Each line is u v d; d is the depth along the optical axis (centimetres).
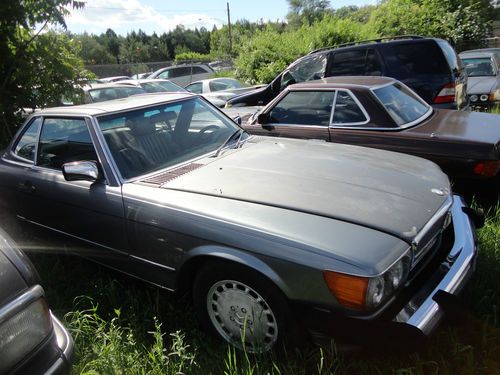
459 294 231
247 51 1831
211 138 361
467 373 229
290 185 268
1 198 396
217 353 246
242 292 237
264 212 239
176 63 3244
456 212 283
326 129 480
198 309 262
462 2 1822
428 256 245
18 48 607
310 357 226
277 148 347
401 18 1836
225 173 293
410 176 285
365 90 462
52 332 195
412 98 500
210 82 1288
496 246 323
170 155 329
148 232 272
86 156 321
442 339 247
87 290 333
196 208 252
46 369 183
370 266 196
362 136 454
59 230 347
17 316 177
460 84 625
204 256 245
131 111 341
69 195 321
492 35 2205
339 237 212
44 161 360
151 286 321
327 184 268
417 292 221
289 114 519
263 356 232
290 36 1823
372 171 291
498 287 284
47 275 356
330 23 1741
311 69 737
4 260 189
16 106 625
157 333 248
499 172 373
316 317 208
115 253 305
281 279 215
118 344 253
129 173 304
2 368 170
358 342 200
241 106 824
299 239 214
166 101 366
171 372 237
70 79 670
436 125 441
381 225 221
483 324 254
